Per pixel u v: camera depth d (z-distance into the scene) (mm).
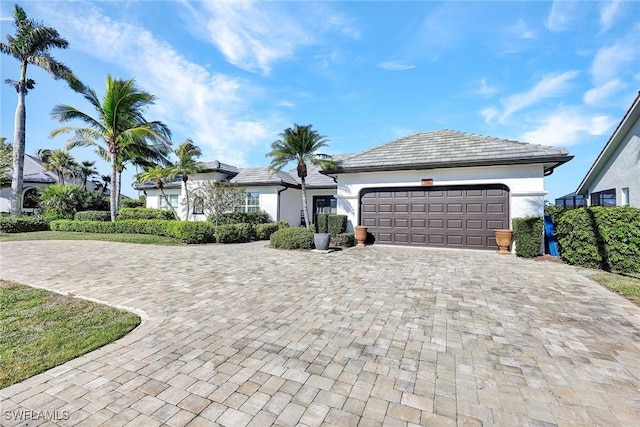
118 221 16188
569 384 2732
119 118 16594
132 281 6402
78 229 17094
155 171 19047
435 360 3156
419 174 11859
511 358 3201
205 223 14328
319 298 5285
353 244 12297
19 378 2746
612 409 2395
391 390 2635
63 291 5598
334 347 3443
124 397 2516
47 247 11305
